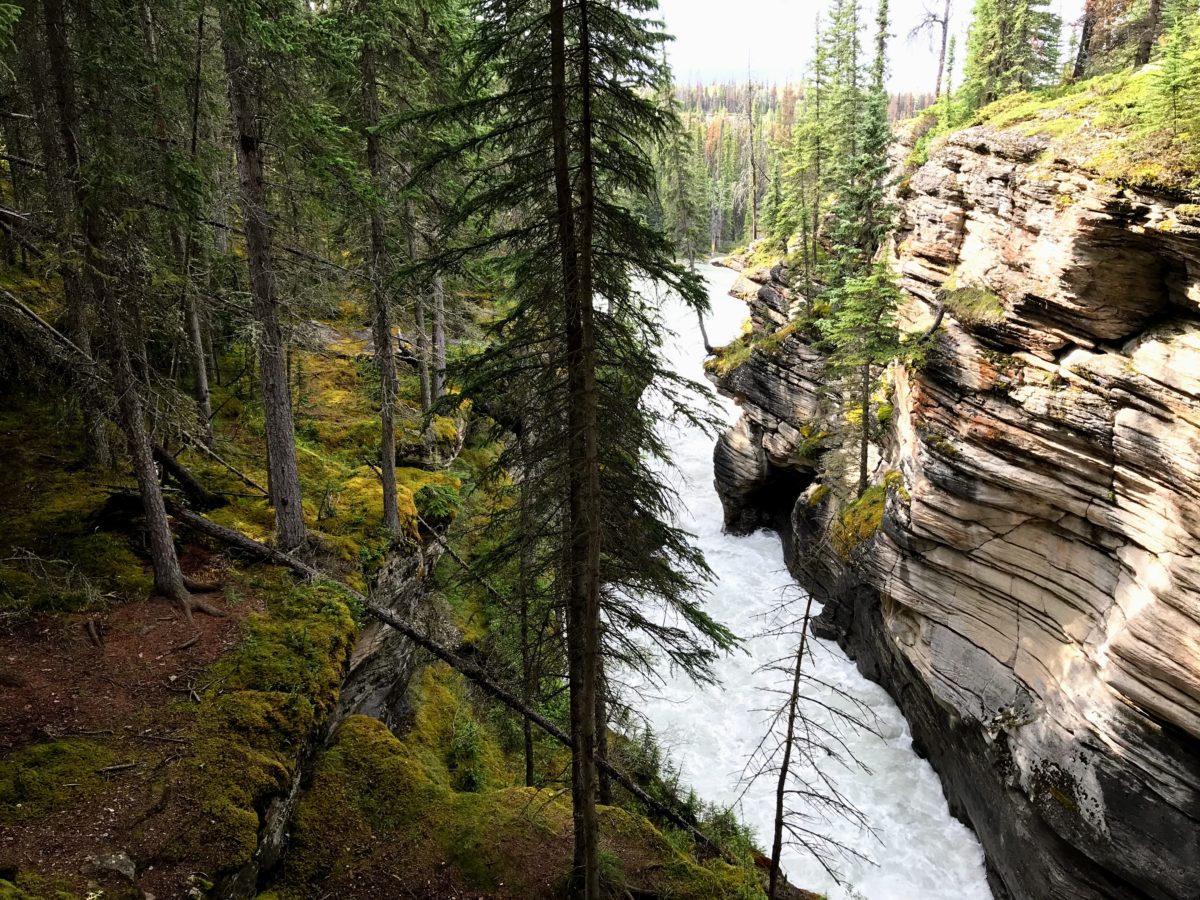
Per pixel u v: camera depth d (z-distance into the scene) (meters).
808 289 30.11
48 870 7.26
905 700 20.06
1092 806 12.85
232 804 8.83
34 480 13.80
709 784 18.38
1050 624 14.57
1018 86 28.34
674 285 8.34
